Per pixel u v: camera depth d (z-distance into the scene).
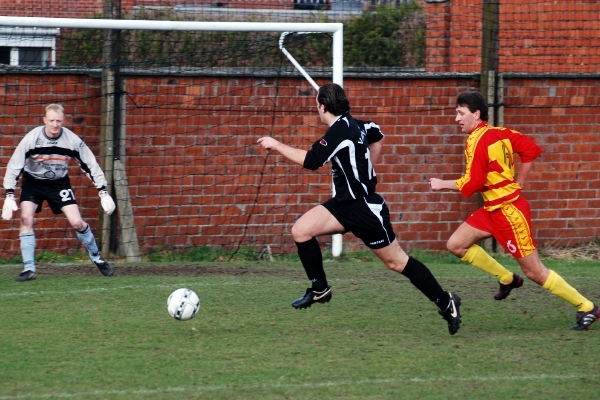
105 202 30.12
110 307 25.47
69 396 17.02
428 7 40.50
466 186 22.45
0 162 34.84
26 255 29.86
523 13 41.00
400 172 37.34
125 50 39.06
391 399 17.03
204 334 22.28
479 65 39.94
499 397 17.23
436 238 37.75
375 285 29.64
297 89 36.69
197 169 36.34
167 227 36.31
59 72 35.06
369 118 36.97
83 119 35.56
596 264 35.25
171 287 28.73
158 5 43.75
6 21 31.39
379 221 21.05
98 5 51.91
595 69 41.41
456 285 30.06
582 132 38.00
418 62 43.00
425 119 37.31
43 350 20.45
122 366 19.14
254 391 17.45
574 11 41.00
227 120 36.41
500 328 23.52
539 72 40.19
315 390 17.55
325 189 37.34
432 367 19.31
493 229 23.27
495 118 37.28
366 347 21.08
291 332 22.66
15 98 34.72
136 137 35.72
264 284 29.56
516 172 37.66
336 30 34.25
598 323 24.09
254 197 36.88
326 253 37.03
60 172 29.88
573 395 17.39
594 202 38.31
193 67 37.84
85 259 35.22
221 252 36.47
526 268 23.14
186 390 17.47
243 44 37.69
